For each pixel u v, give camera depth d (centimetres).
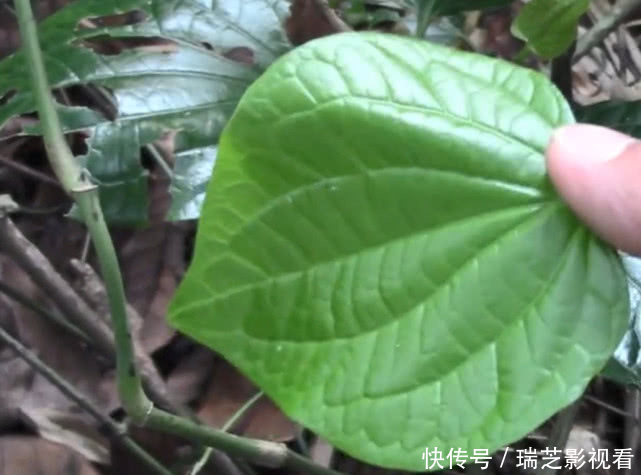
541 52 28
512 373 20
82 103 42
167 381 45
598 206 20
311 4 40
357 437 20
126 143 31
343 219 21
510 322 21
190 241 49
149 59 33
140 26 33
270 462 28
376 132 20
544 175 21
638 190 20
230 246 21
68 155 22
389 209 21
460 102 21
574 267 21
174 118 32
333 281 21
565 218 21
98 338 37
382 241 21
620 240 21
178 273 47
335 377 21
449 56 21
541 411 20
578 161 20
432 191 21
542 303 21
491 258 21
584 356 20
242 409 39
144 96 32
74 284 46
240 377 45
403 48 21
